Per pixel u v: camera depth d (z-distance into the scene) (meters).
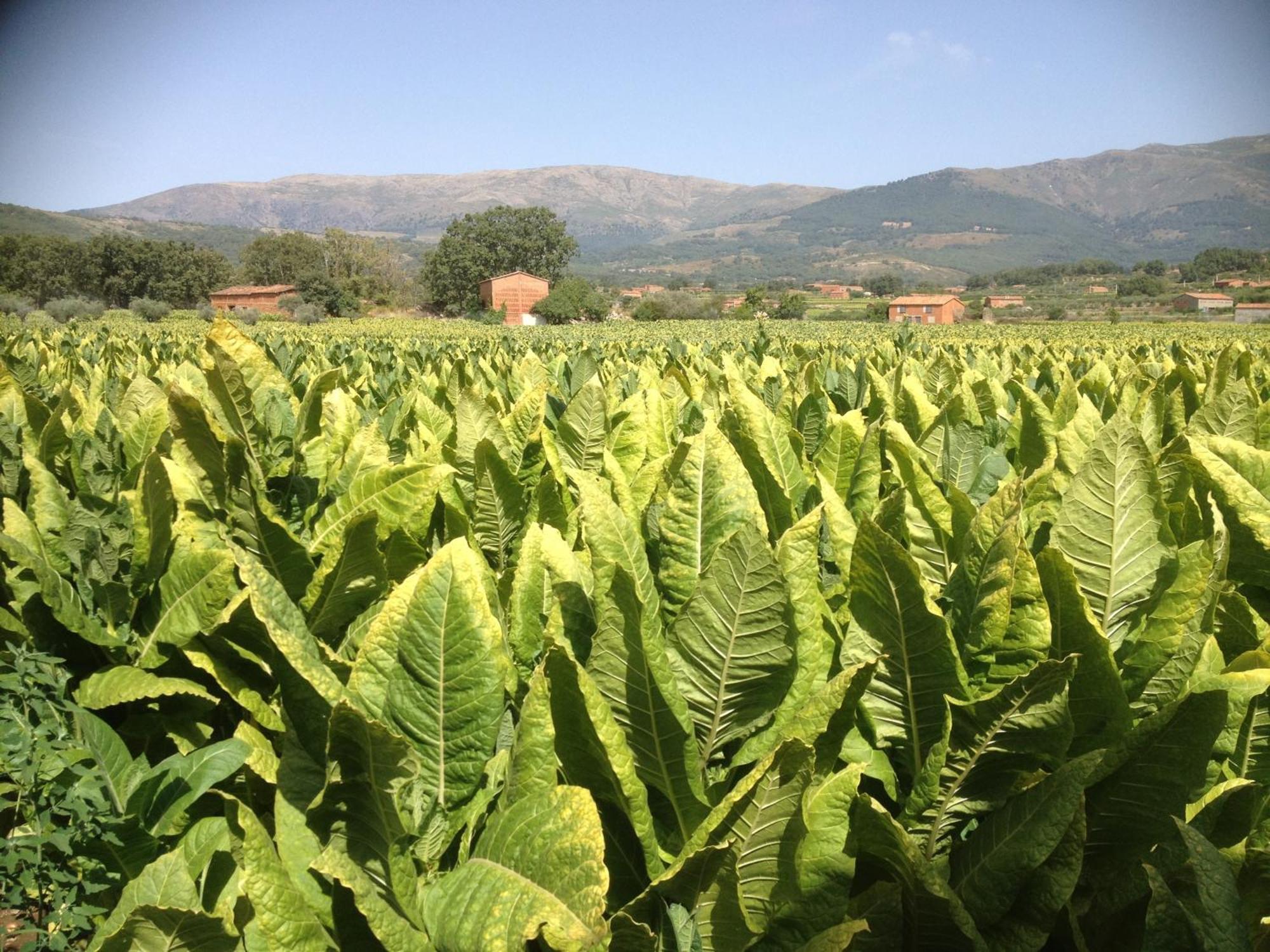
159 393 5.02
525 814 1.79
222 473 2.99
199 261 123.81
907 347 14.24
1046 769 2.15
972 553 2.24
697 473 2.25
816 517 2.05
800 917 1.95
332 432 4.28
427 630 1.97
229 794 2.60
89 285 116.06
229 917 2.05
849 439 3.41
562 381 6.96
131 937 2.03
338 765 1.86
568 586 2.08
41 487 3.29
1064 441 3.12
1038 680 1.98
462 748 1.99
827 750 2.03
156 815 2.39
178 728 2.78
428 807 2.00
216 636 2.68
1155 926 1.81
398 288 147.88
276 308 112.88
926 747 2.20
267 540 2.88
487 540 3.55
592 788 2.03
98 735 2.61
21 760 2.48
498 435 3.94
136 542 2.92
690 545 2.26
